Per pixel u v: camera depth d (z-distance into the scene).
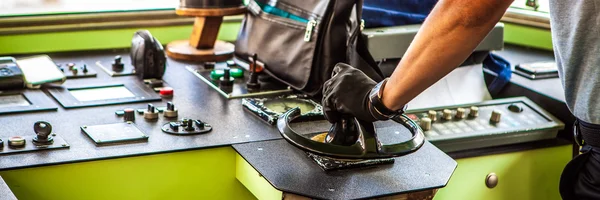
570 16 1.58
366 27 2.17
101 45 2.59
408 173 1.69
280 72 2.22
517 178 2.15
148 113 1.94
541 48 2.71
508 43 2.76
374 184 1.62
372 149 1.48
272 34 2.27
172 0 2.75
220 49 2.57
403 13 2.24
